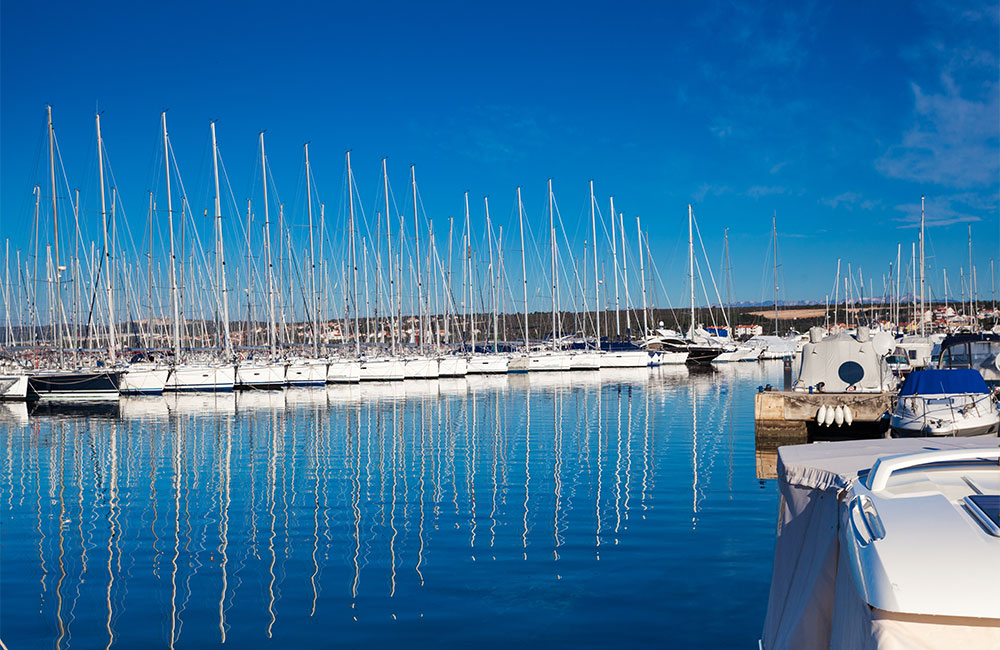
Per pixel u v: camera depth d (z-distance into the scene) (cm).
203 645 1026
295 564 1381
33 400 5097
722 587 1195
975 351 2977
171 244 5912
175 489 2106
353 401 4900
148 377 5516
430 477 2200
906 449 764
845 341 2969
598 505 1780
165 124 5850
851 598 518
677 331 10619
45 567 1389
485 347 8494
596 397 4950
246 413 4222
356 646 1008
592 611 1108
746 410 3994
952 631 440
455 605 1147
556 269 8312
